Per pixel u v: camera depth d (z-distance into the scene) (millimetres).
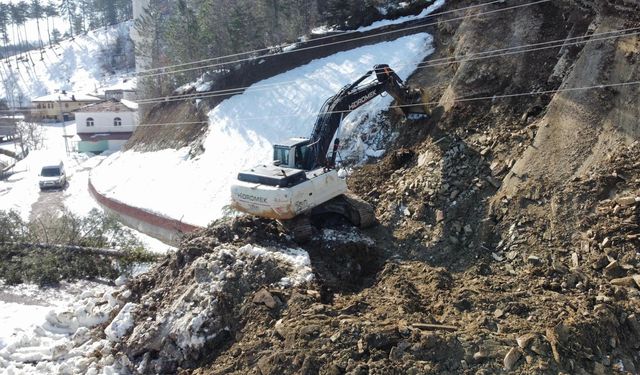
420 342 10383
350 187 18141
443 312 11633
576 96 15375
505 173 15461
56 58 119000
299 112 26141
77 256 20062
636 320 10883
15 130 66688
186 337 12234
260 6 34656
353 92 17266
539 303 11367
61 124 76062
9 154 61000
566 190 13711
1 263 19906
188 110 34344
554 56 17844
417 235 15047
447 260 14031
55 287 18891
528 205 14023
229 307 12555
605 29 16109
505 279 12656
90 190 34500
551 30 18469
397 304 11781
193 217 23531
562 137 14906
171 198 26078
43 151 56438
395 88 18844
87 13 144375
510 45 19000
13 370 12969
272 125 26594
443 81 21422
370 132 21312
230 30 34312
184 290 13352
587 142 14414
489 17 20312
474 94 18750
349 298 12445
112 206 28781
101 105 54375
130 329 13242
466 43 20484
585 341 10406
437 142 17750
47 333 14375
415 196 16312
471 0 23438
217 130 29047
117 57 114312
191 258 14211
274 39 34094
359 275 14117
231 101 30641
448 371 10047
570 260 12547
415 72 23188
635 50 14977
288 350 10742
